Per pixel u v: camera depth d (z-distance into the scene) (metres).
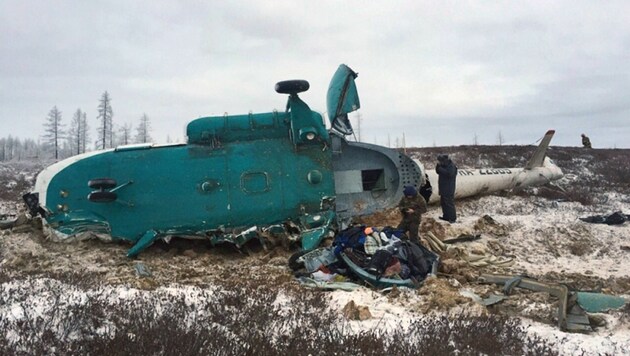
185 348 4.74
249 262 10.41
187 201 11.07
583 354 5.25
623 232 12.98
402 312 6.93
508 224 13.23
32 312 5.78
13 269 9.55
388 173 12.69
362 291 7.84
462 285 8.57
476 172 16.20
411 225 10.12
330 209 11.45
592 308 7.01
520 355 5.36
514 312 7.18
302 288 8.09
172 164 11.26
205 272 9.52
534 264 10.88
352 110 12.48
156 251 11.00
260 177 11.30
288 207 11.26
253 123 11.73
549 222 13.50
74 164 11.23
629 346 5.70
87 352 4.72
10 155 93.38
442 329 5.84
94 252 10.61
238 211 11.12
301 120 11.48
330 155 11.74
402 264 8.75
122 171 11.13
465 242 11.80
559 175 17.92
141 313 5.70
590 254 11.73
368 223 11.97
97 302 6.07
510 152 31.16
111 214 10.95
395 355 5.12
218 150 11.45
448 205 13.09
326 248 9.53
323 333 5.62
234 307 6.55
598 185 22.97
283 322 6.02
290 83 11.03
